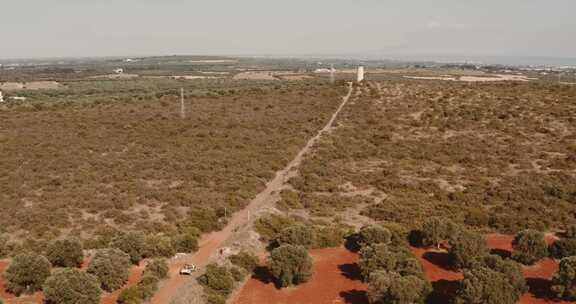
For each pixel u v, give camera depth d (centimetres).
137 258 2889
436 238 3123
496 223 3478
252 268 2858
